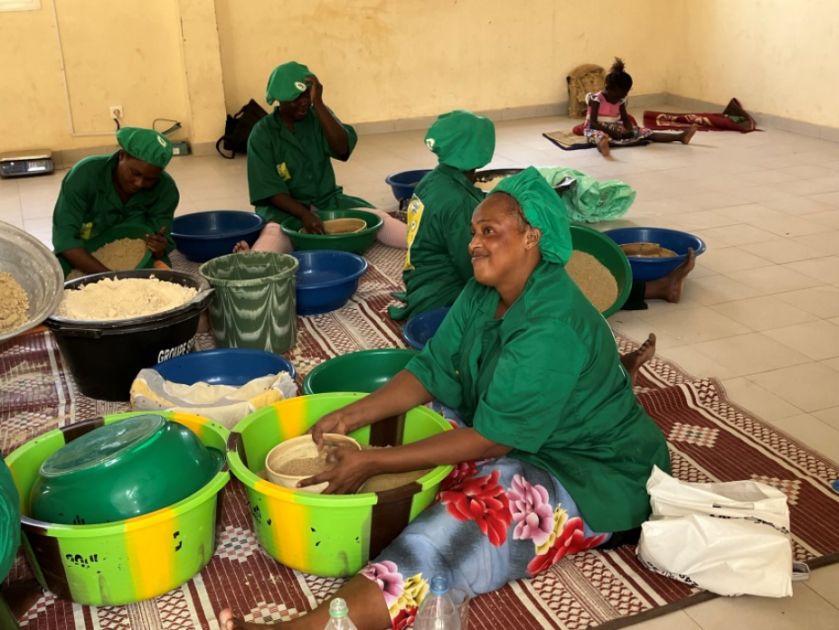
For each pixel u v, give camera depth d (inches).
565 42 321.4
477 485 79.3
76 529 74.6
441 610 66.1
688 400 118.3
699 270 168.7
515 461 82.3
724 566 79.5
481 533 77.0
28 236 117.7
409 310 137.0
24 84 265.0
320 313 148.0
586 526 82.7
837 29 263.7
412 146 288.2
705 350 134.8
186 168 265.0
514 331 79.2
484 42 311.7
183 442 84.3
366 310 149.7
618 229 167.6
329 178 187.3
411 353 114.8
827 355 132.5
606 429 84.2
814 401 119.1
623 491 83.6
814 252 176.6
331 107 301.9
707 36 314.7
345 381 114.6
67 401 119.4
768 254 176.2
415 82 308.5
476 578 77.2
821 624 78.7
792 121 286.4
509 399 78.2
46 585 81.8
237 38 283.7
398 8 297.3
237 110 291.0
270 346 130.7
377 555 81.8
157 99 279.3
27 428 112.7
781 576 79.3
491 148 128.9
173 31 273.1
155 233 152.9
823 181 228.7
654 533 80.9
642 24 328.5
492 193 80.9
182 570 82.1
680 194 221.3
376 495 76.9
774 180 231.5
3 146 268.8
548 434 80.3
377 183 241.0
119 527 75.2
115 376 115.2
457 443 79.8
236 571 86.4
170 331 113.6
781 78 287.6
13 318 108.5
